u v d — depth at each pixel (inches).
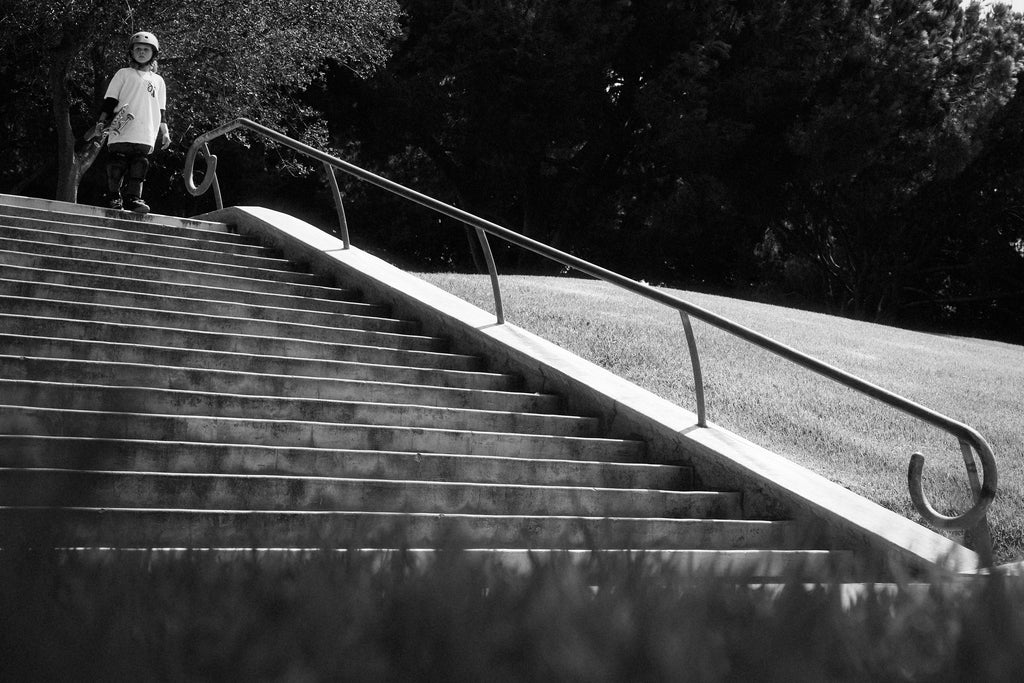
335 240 440.5
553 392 326.6
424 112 1198.9
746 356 496.7
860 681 54.2
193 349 294.5
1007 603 65.7
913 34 1245.1
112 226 411.5
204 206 1370.6
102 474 53.0
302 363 303.4
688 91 1154.7
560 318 505.7
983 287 1642.5
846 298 1708.9
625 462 292.4
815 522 78.2
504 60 1134.4
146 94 437.4
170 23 864.3
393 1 1023.0
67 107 898.1
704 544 241.4
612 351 458.0
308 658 52.0
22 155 1189.7
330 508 217.2
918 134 1272.1
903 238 1576.0
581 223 1386.6
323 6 952.3
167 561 68.1
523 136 1188.5
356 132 1282.0
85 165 917.8
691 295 730.2
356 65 1165.7
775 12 1195.9
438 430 267.6
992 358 709.9
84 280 335.0
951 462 381.4
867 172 1346.0
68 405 229.0
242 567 68.4
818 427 397.1
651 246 1525.6
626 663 51.1
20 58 960.3
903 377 541.0
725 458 277.3
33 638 49.3
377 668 51.4
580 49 1109.1
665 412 304.2
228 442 240.8
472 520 215.9
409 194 375.9
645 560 69.3
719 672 51.1
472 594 60.1
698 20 1187.3
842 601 63.9
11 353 266.1
